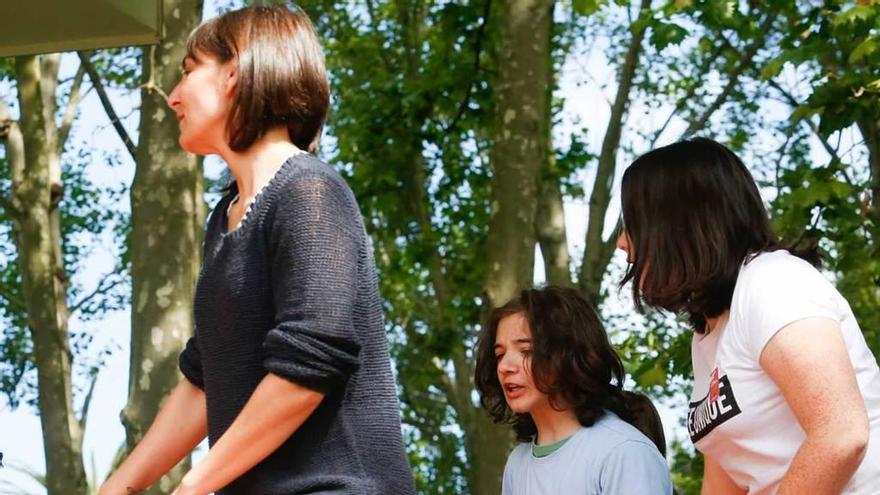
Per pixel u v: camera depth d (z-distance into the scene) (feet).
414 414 67.21
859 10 26.61
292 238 6.68
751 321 7.36
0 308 53.01
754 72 46.52
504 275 32.07
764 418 7.43
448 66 43.52
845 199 28.63
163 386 22.89
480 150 49.47
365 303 6.84
